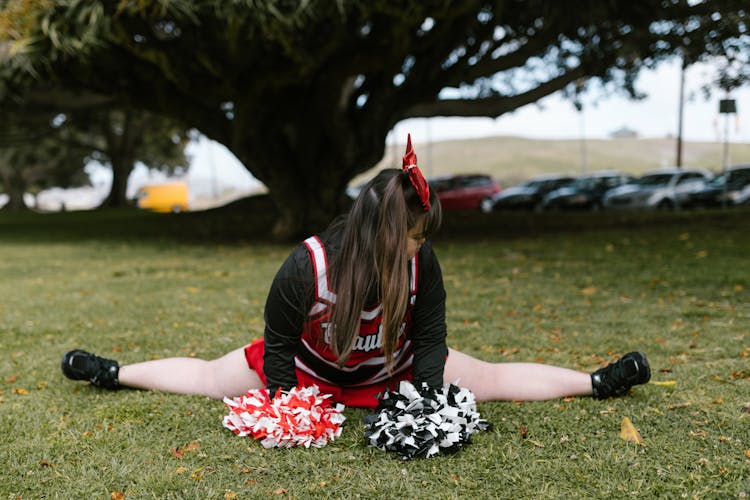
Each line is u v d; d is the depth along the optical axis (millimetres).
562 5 10336
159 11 8648
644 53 11547
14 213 29531
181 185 39656
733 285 5637
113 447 2414
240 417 2453
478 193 25812
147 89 11500
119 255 10125
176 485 2096
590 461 2209
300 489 2070
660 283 5891
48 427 2631
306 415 2352
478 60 12273
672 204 20781
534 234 11797
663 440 2365
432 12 8930
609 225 13188
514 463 2223
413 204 2271
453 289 6094
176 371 3000
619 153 73500
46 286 6996
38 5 8547
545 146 78062
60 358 3830
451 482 2098
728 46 10984
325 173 11617
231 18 8125
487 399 2824
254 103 10469
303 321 2430
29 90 12891
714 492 1972
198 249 10734
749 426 2469
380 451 2346
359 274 2291
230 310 5270
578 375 2822
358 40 10195
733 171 20641
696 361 3463
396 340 2383
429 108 12352
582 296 5520
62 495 2055
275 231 12117
